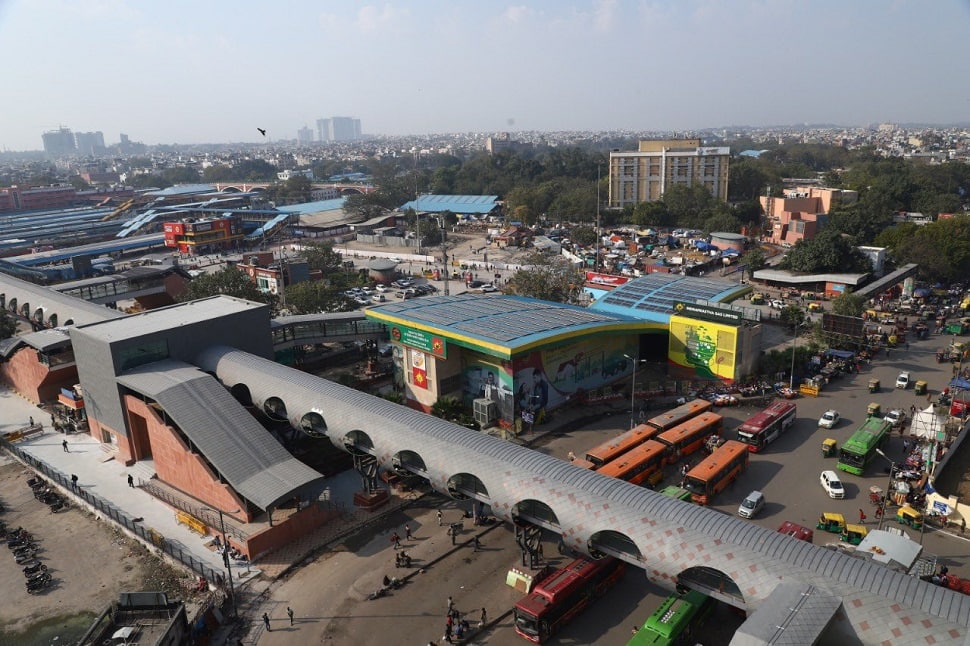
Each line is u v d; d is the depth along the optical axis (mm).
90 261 153500
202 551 49938
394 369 80000
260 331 76000
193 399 57750
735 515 52750
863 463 58469
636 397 78875
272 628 41812
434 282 143250
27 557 50062
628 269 146500
